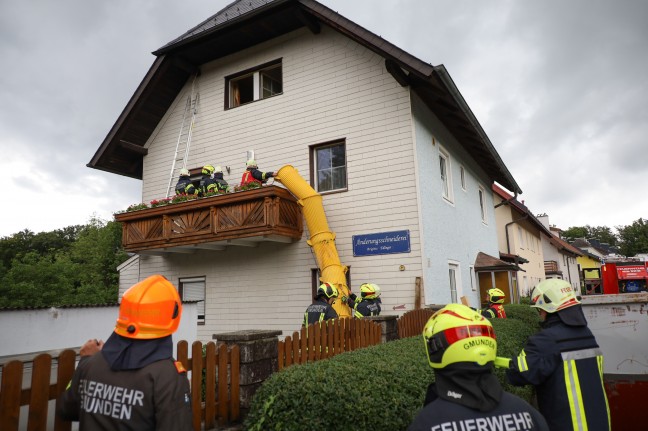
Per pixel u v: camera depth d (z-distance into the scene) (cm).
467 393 186
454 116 1098
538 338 286
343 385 319
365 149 1009
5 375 239
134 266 1295
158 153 1308
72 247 4588
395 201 962
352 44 1059
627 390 513
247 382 386
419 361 396
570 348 279
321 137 1066
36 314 496
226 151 1191
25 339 484
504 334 628
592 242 7619
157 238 1076
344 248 1000
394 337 679
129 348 213
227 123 1204
